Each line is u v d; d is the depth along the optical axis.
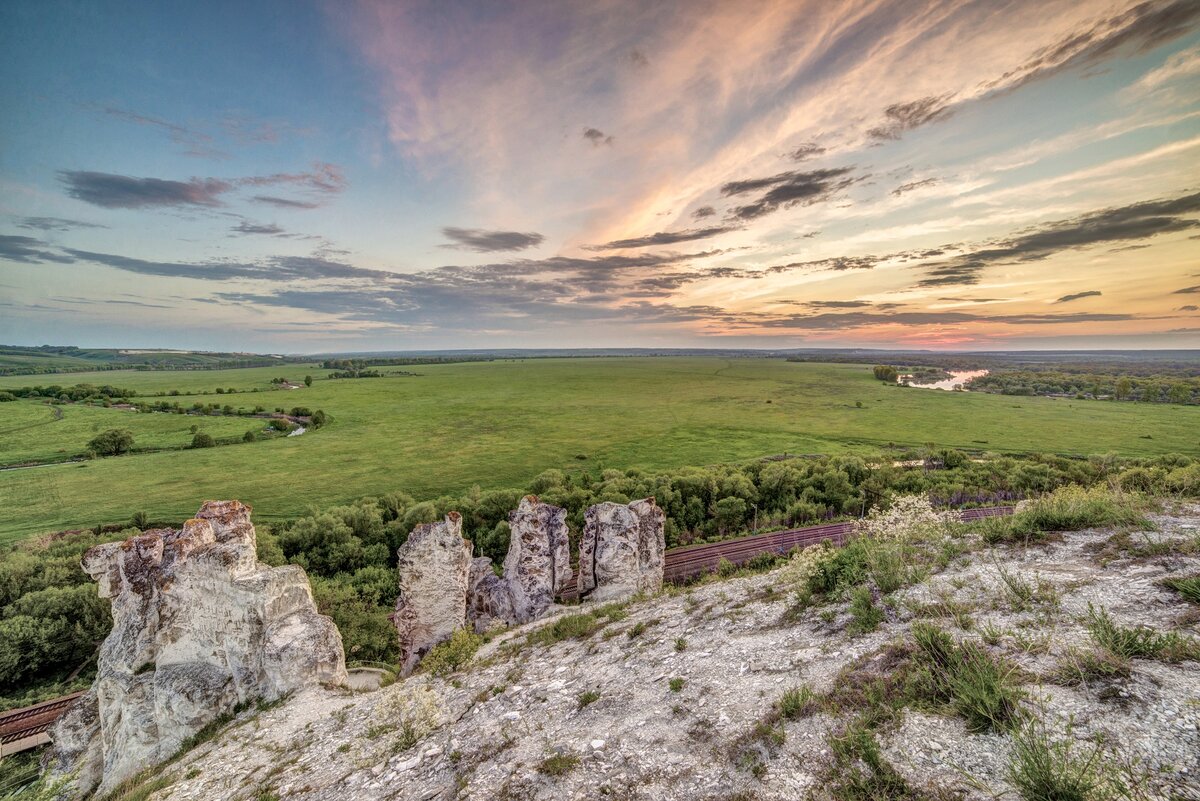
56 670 44.00
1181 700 6.36
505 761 9.98
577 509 76.38
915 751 6.69
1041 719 6.54
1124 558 10.64
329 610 41.59
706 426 165.50
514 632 20.89
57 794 18.97
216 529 23.00
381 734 13.72
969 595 10.54
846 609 11.80
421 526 28.09
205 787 13.84
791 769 7.18
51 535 73.56
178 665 20.81
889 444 134.00
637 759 8.61
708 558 60.00
